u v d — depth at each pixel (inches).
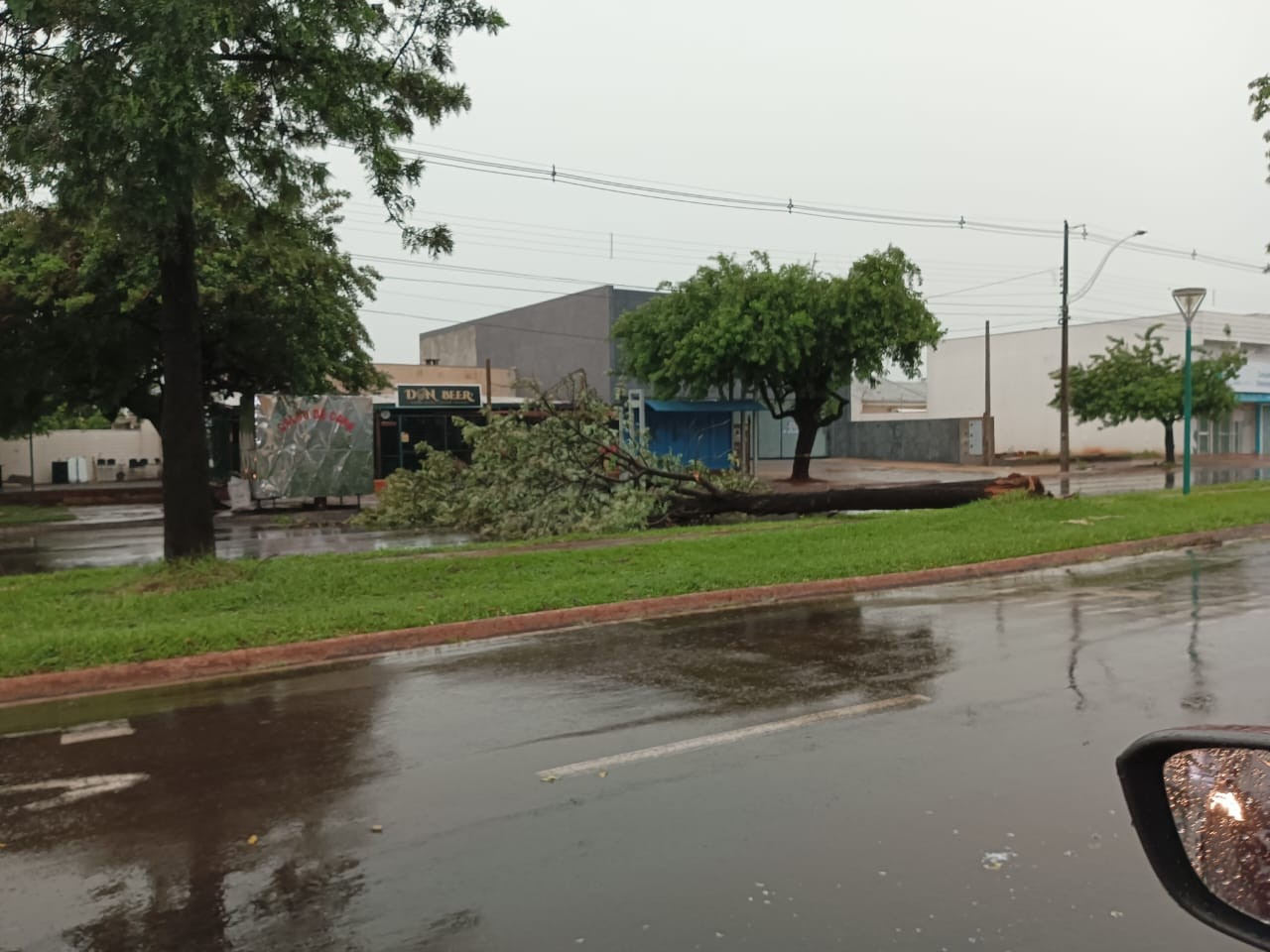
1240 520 694.5
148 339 998.4
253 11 417.1
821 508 768.9
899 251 1204.5
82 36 391.2
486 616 393.1
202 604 434.0
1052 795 199.9
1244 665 305.1
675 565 520.1
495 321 2158.0
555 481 726.5
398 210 488.7
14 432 1150.3
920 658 324.5
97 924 159.0
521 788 213.6
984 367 2201.0
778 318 1200.2
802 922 150.6
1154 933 145.2
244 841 190.4
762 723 255.8
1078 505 769.6
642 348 1343.5
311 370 1064.8
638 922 152.5
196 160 393.7
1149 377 1578.5
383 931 153.3
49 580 520.7
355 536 772.0
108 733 268.5
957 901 155.9
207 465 518.6
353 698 295.3
